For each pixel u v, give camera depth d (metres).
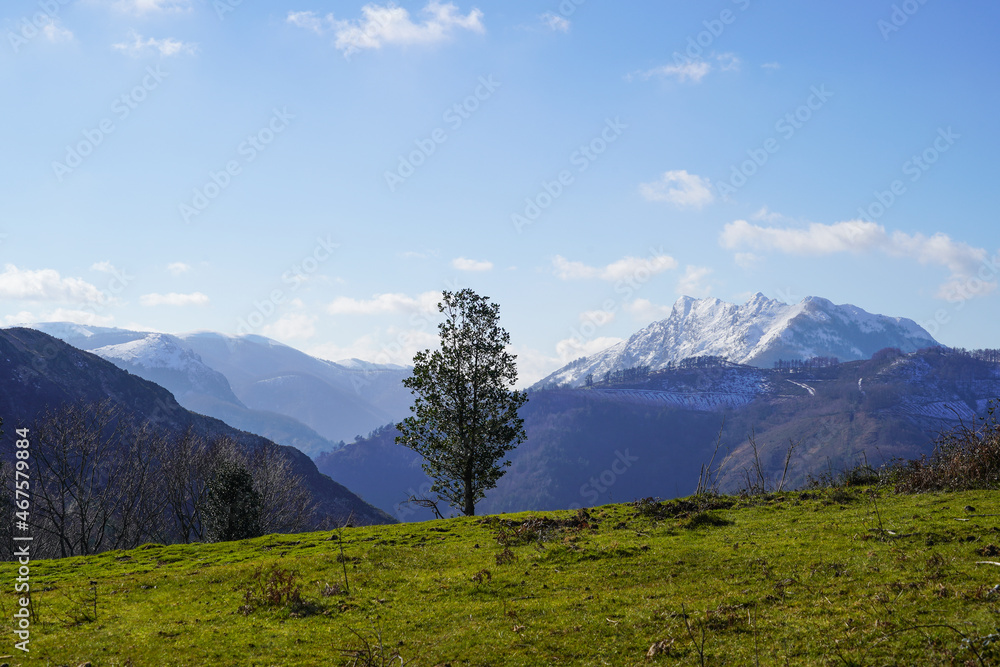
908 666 9.37
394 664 11.52
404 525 26.92
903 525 16.81
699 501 24.09
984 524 15.81
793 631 11.06
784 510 21.42
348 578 17.61
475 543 21.20
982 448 22.17
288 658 12.26
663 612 12.69
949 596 11.52
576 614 13.25
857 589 12.68
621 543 18.64
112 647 13.35
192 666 12.16
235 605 16.14
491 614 13.83
